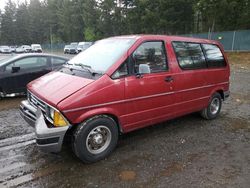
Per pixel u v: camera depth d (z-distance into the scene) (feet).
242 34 81.30
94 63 14.71
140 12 121.60
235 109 23.45
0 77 25.59
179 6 109.09
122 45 14.89
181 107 17.20
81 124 12.75
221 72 20.07
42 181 11.91
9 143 15.87
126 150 14.89
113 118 14.06
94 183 11.72
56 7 232.53
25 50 164.04
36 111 13.57
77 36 206.69
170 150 14.96
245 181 11.94
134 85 14.15
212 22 97.09
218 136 17.10
